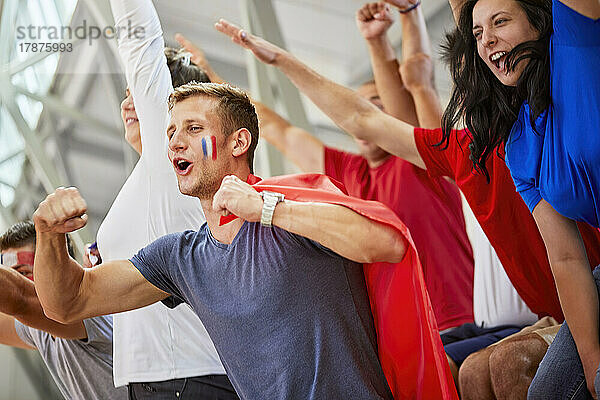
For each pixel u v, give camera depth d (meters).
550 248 2.96
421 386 2.75
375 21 5.59
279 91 8.25
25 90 8.77
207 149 2.84
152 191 3.42
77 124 9.20
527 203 3.04
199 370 3.25
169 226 3.38
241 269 2.67
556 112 2.83
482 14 2.98
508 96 3.03
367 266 2.76
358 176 5.62
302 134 6.16
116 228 3.45
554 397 2.86
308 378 2.57
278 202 2.58
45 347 4.01
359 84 8.70
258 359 2.62
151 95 3.49
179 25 8.64
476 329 4.69
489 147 3.16
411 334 2.73
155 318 3.28
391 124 4.09
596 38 2.68
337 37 8.59
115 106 8.95
